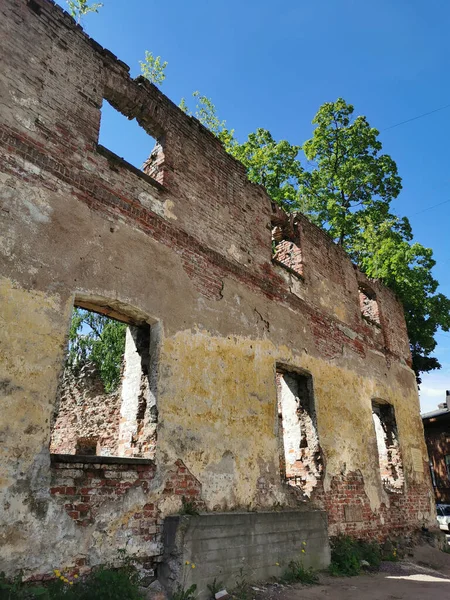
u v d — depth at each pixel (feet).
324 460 28.63
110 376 36.73
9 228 16.10
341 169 62.28
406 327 48.88
